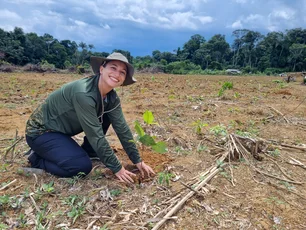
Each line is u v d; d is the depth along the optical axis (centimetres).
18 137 361
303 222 200
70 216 192
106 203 209
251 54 6075
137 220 193
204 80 1538
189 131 386
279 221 200
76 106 228
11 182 231
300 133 400
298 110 553
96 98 231
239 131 380
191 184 237
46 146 244
